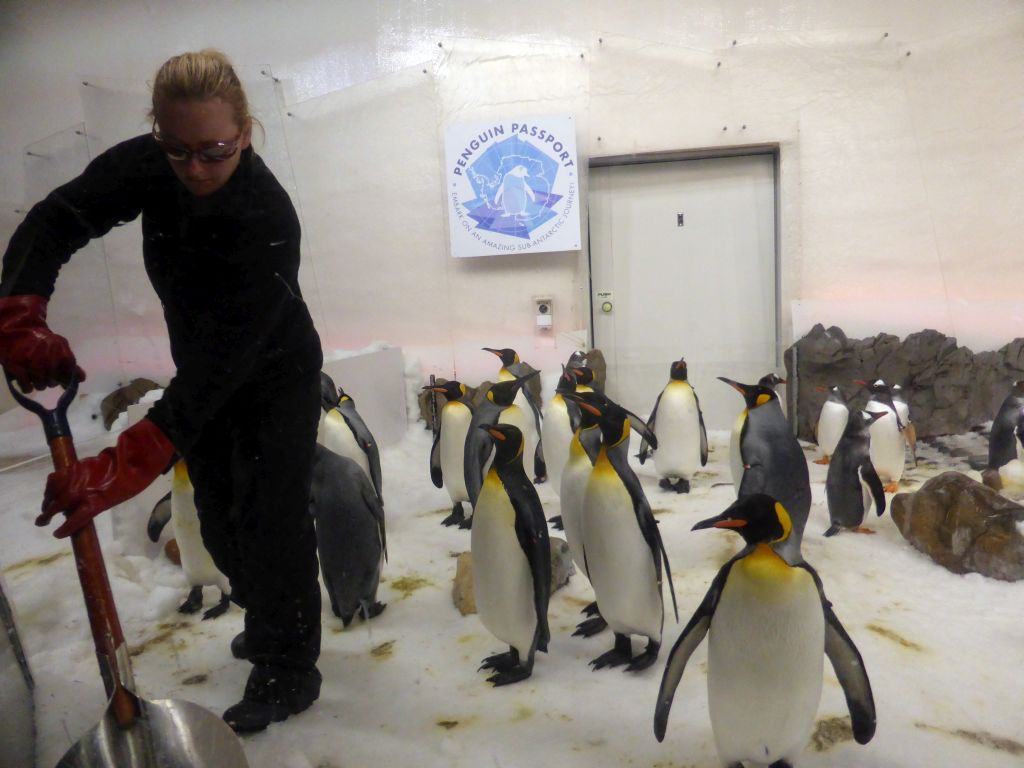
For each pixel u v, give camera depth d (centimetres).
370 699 229
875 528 362
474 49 493
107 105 262
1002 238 499
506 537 230
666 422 407
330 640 275
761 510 167
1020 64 487
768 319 496
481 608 243
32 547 274
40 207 169
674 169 510
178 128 153
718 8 516
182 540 279
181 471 270
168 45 332
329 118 450
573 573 332
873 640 249
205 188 164
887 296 509
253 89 379
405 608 303
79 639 244
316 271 468
